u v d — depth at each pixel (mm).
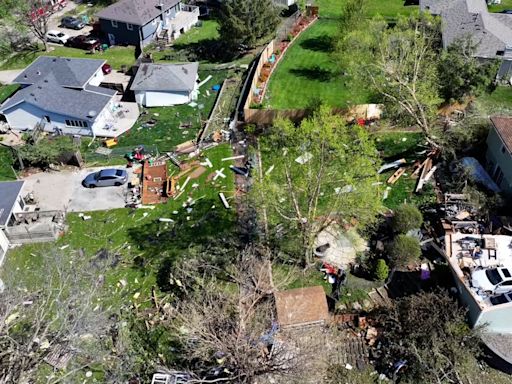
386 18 63156
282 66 54438
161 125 47125
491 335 27703
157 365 27109
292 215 33062
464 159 38688
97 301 31250
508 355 26641
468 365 26047
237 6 54250
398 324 27609
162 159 42656
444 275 31359
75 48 61875
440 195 36812
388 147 41875
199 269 32062
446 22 51969
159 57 58656
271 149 32781
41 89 46719
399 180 38719
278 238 34250
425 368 26109
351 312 29984
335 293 30703
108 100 46875
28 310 29703
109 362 27906
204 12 68438
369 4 66875
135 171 41562
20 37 62750
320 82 51219
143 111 49188
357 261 32656
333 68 53156
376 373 27094
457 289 30375
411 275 31797
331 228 34125
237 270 30156
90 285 31984
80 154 42062
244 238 34594
